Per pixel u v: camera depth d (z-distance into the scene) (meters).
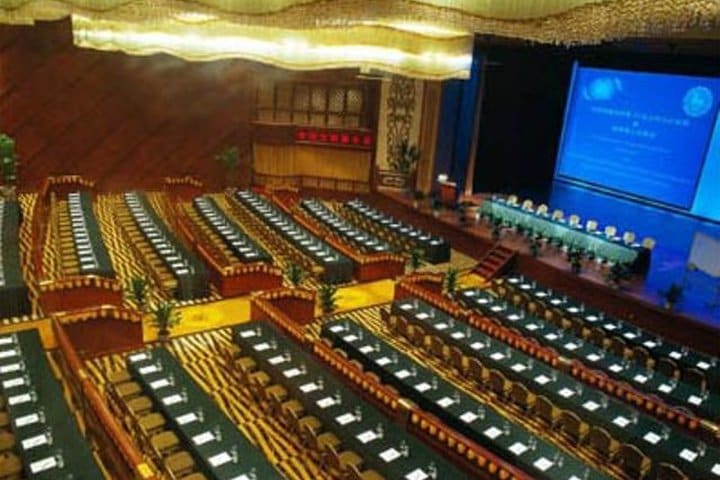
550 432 11.92
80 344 13.45
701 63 21.73
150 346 14.35
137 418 10.09
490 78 26.91
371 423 10.07
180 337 14.95
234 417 11.67
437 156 27.47
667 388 12.78
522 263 20.78
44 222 21.23
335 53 11.69
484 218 24.31
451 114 27.34
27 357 11.30
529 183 28.80
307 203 25.50
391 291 19.08
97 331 13.55
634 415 11.13
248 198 25.42
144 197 24.22
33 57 24.25
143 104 26.33
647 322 17.20
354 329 13.91
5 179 23.31
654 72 23.39
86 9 7.82
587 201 26.17
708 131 21.89
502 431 10.30
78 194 23.59
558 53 25.98
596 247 20.45
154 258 18.56
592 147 26.30
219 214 22.95
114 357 13.67
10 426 9.47
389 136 27.42
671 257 21.30
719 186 21.69
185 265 17.59
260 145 28.20
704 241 17.53
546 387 12.08
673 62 22.64
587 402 11.55
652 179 24.03
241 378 12.61
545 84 27.30
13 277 15.31
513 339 14.40
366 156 28.02
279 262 20.42
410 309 15.52
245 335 12.98
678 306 17.11
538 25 5.04
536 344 14.02
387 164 27.81
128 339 13.94
